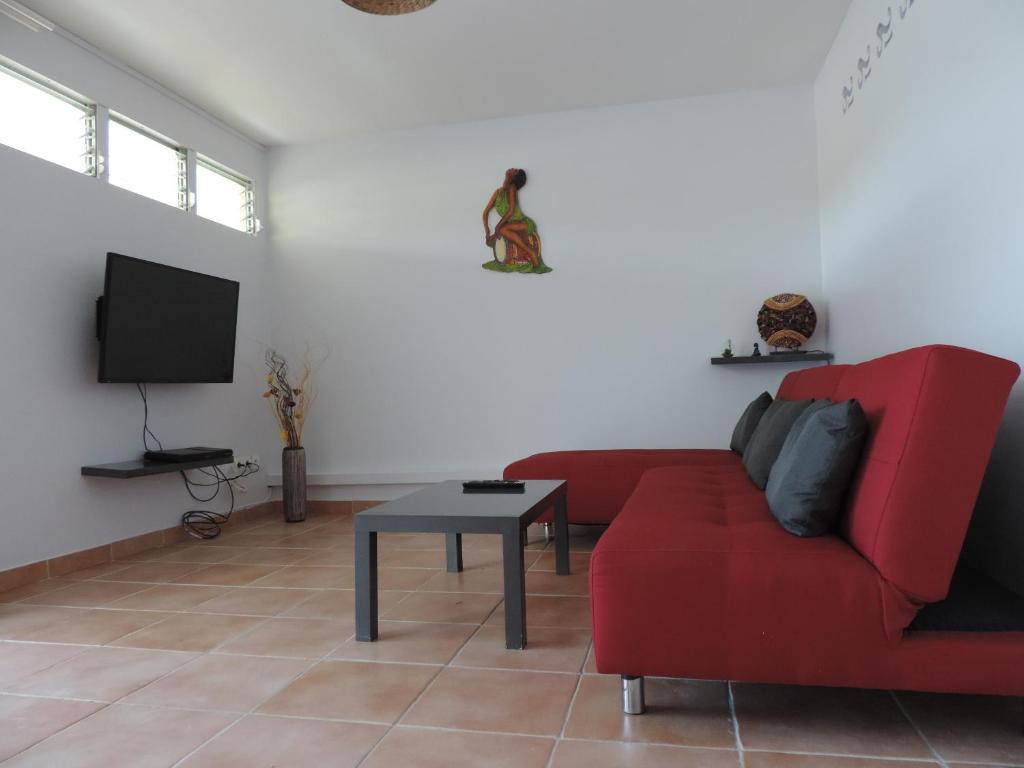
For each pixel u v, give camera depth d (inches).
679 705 73.6
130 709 76.0
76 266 147.6
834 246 169.6
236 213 205.9
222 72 166.9
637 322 192.2
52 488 140.1
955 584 72.1
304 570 138.1
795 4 145.7
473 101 188.4
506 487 122.1
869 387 83.4
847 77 151.0
